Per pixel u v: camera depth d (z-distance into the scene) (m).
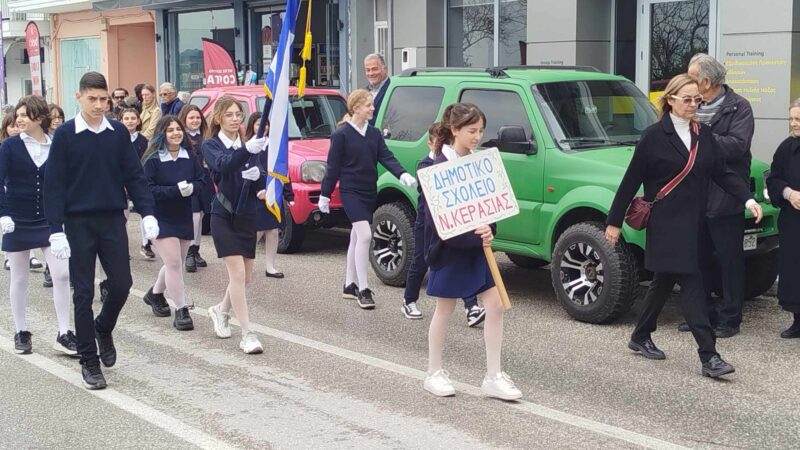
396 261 9.80
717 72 7.43
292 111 12.59
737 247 7.63
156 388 6.60
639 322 7.18
